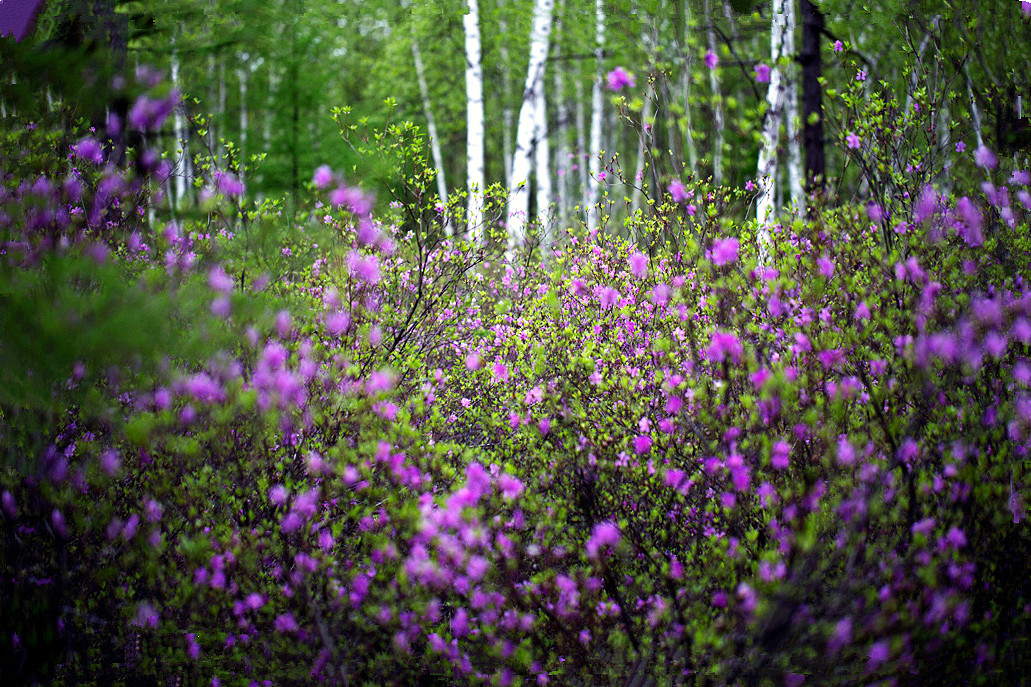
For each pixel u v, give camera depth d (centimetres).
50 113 304
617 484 311
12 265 259
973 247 320
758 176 416
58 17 420
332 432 334
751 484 288
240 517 322
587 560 302
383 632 314
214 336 281
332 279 383
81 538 313
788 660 268
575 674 288
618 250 399
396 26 1399
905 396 289
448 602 315
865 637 266
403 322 405
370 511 314
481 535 287
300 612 311
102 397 280
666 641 286
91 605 314
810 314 300
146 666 304
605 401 317
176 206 339
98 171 310
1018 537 289
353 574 308
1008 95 390
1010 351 304
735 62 398
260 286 331
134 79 318
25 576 306
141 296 256
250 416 310
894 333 295
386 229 421
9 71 287
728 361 288
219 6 563
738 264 316
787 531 274
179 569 313
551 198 1410
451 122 1644
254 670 309
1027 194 335
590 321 373
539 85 1093
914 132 400
